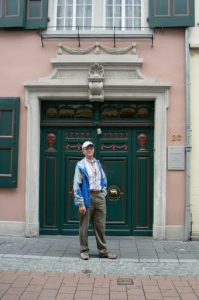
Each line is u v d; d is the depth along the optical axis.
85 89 8.91
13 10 8.97
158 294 5.51
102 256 7.25
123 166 9.13
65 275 6.28
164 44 8.91
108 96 8.90
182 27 8.85
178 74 8.85
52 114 9.21
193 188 8.73
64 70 8.94
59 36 8.98
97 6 9.20
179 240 8.70
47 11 9.03
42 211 9.10
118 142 9.14
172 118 8.82
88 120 9.15
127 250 7.80
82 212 7.01
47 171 9.15
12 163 8.88
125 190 9.09
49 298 5.35
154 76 8.87
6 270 6.50
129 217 9.04
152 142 9.08
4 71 9.05
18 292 5.55
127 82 8.77
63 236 8.99
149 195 9.03
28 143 8.90
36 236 8.85
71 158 9.17
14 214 8.91
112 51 8.88
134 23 9.24
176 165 8.75
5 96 9.02
